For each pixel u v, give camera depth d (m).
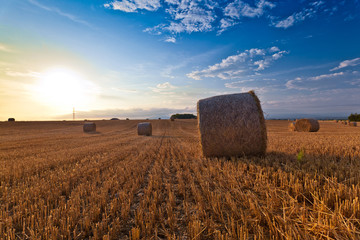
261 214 2.15
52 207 2.68
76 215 2.32
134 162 5.71
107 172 4.59
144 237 1.82
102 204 2.65
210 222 2.04
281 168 4.01
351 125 33.09
